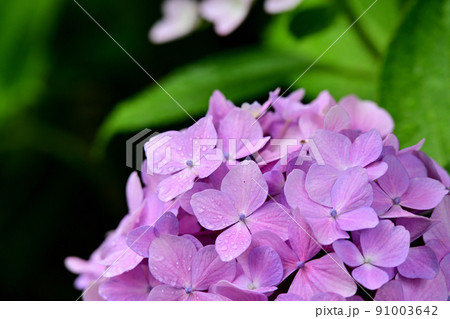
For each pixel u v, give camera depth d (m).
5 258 0.66
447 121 0.44
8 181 0.68
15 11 0.66
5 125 0.69
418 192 0.34
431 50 0.44
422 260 0.32
